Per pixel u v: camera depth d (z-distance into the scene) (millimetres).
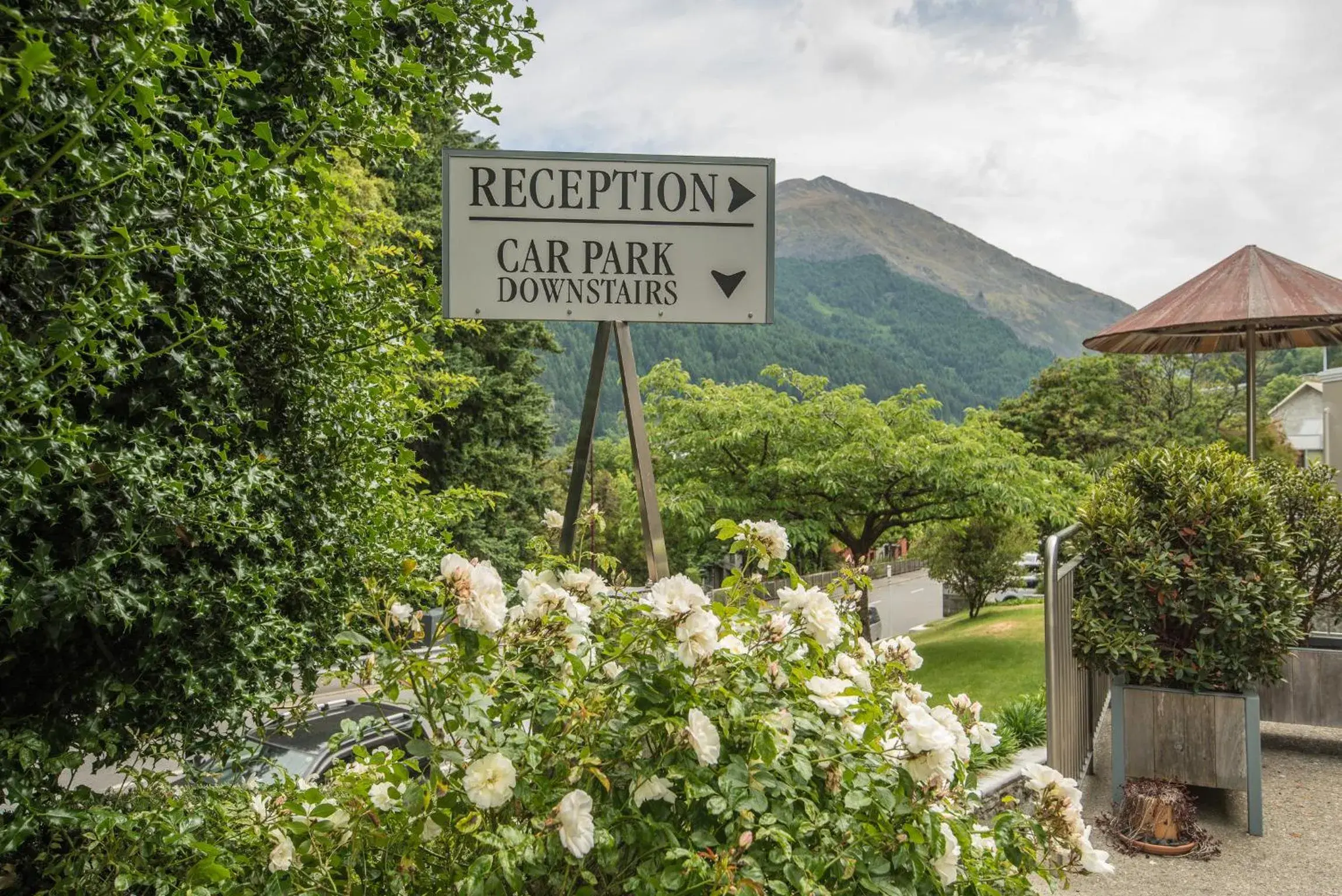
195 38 2316
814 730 1939
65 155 1644
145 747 2273
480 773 1706
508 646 2008
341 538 2801
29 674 2113
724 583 2254
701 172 3328
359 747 1912
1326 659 5125
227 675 2297
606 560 2549
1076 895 3484
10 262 1758
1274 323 6047
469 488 4062
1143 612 4297
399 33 3033
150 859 2010
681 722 1739
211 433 2377
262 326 2459
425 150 3217
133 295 1783
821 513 15102
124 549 1979
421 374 3816
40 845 2078
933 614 30828
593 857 1823
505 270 3268
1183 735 4215
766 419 15109
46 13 1557
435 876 1773
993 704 9055
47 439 1643
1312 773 4980
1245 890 3535
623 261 3309
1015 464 14977
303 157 2297
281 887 1748
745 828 1693
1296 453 33250
